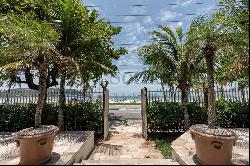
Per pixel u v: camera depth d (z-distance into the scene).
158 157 9.52
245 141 8.89
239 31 8.25
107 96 13.27
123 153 10.16
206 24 8.32
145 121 12.62
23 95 13.19
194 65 12.25
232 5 9.16
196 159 6.60
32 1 12.43
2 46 9.51
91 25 12.27
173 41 12.68
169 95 13.20
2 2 12.70
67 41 11.84
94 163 6.66
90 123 12.81
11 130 12.79
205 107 13.05
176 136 12.70
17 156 7.99
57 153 7.54
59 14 11.80
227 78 8.86
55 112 12.71
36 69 8.50
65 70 11.10
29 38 7.87
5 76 14.23
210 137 5.86
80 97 13.20
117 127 15.97
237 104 13.01
